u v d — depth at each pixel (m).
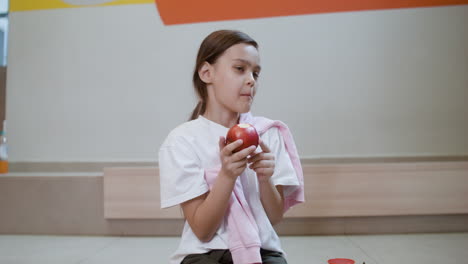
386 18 2.58
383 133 2.57
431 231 2.14
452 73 2.56
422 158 2.51
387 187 2.11
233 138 0.74
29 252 1.87
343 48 2.59
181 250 0.83
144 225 2.19
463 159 2.50
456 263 1.60
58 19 2.71
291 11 2.61
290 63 2.60
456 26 2.56
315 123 2.59
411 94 2.57
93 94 2.69
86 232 2.22
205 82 0.91
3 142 2.57
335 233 2.14
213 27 2.64
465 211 2.09
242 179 0.88
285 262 0.84
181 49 2.65
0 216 2.26
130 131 2.67
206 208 0.76
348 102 2.58
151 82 2.66
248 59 0.84
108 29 2.69
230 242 0.80
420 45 2.57
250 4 2.62
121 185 2.17
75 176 2.23
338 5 2.59
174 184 0.81
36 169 2.66
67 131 2.70
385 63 2.57
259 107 2.60
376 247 1.87
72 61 2.70
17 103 2.72
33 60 2.72
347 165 2.11
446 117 2.55
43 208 2.24
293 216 2.11
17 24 2.73
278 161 0.91
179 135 0.87
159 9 2.66
